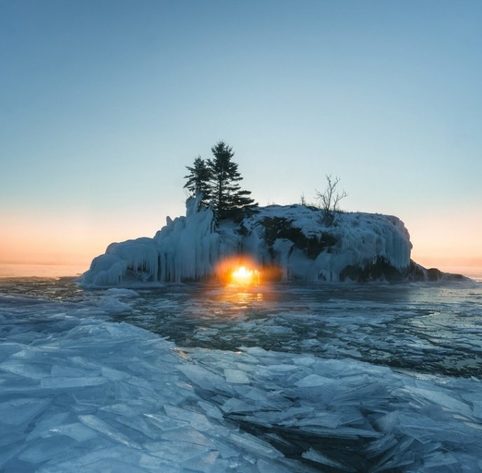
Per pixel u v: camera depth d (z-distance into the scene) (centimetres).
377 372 616
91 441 336
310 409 480
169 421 396
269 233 3228
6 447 322
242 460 346
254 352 740
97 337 706
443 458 369
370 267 3228
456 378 616
